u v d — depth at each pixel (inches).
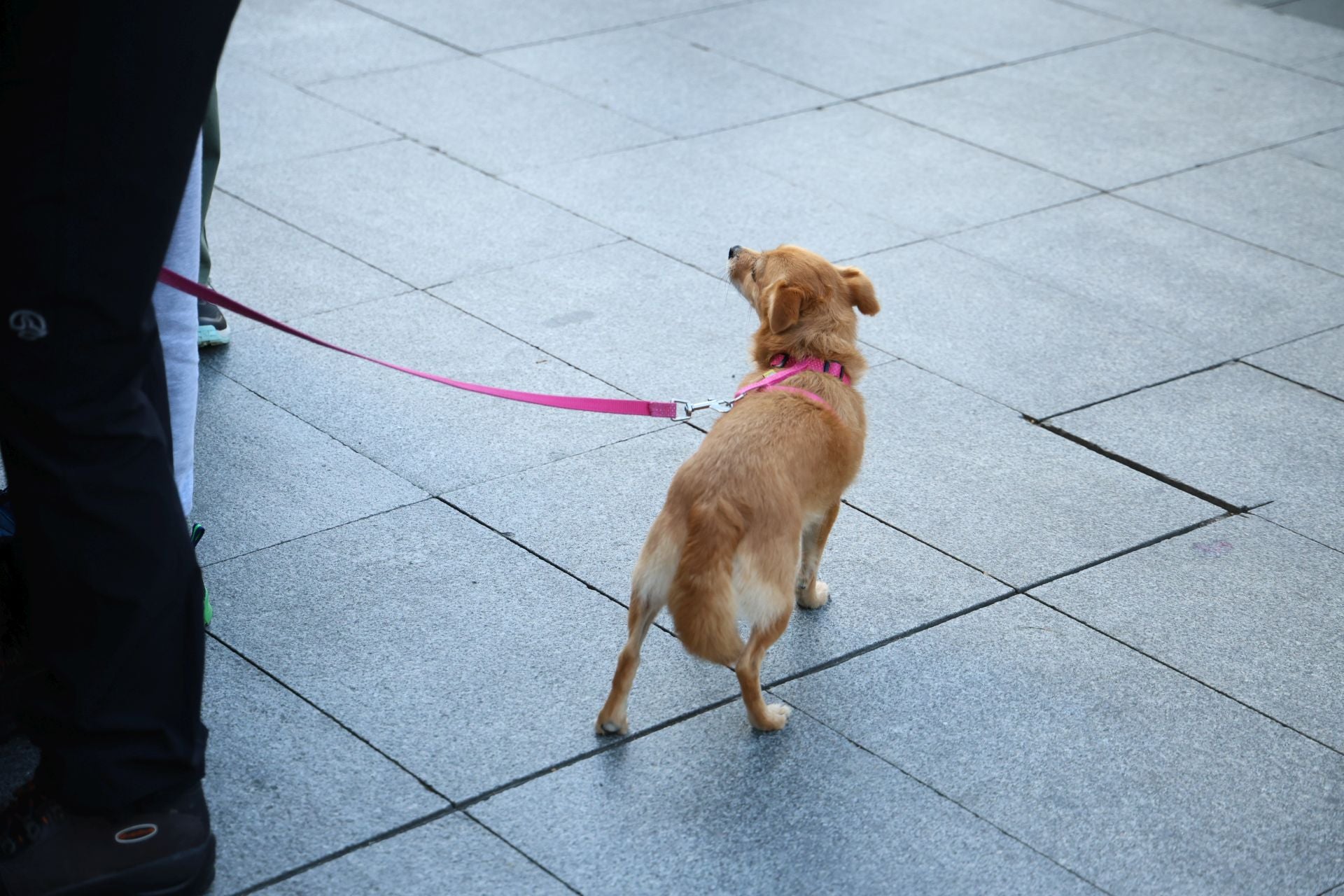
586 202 318.7
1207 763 163.2
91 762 129.0
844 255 299.6
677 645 180.2
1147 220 323.9
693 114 372.5
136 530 125.4
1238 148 367.2
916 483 220.4
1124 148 364.2
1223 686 176.9
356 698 167.3
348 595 186.9
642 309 272.7
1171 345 269.3
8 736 151.4
